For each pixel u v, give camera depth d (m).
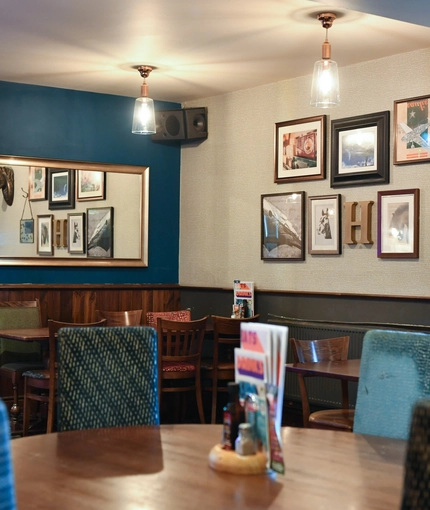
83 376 2.59
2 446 1.35
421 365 2.59
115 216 7.27
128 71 6.35
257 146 6.92
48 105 6.91
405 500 1.29
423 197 5.59
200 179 7.49
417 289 5.60
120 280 7.32
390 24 5.01
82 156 7.08
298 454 2.10
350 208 6.05
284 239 6.62
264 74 6.46
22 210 6.75
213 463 1.94
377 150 5.88
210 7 4.69
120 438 2.27
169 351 5.76
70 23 5.07
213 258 7.36
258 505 1.65
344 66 6.16
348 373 3.85
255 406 1.93
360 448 2.17
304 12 4.77
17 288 6.68
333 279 6.22
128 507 1.65
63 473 1.90
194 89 7.06
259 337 1.93
